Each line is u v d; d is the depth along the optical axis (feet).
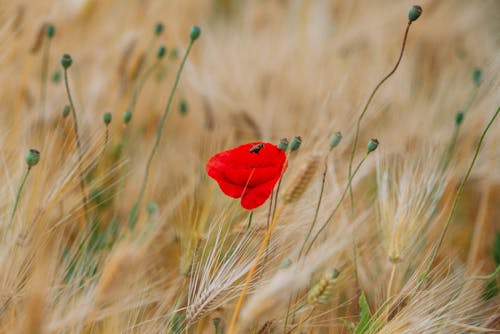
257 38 7.72
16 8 6.12
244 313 4.75
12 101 6.03
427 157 5.40
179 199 5.55
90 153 5.41
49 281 4.99
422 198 5.30
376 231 5.47
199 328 5.08
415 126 6.15
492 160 5.81
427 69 7.75
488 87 5.98
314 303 4.81
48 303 4.91
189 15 8.39
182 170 5.95
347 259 5.33
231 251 5.08
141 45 6.29
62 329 4.89
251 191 4.82
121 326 5.01
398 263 5.21
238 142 6.10
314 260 4.94
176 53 6.45
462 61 7.86
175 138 6.24
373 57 7.95
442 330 5.08
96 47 6.59
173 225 5.53
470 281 5.18
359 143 6.04
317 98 6.39
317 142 5.45
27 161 4.94
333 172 5.40
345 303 5.18
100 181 5.61
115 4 7.10
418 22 8.44
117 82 6.17
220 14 9.01
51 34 5.76
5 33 6.02
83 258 5.20
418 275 5.10
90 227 5.37
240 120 6.21
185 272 5.12
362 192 5.72
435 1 8.50
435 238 5.52
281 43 7.61
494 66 5.98
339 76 6.89
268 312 4.75
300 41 7.60
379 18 8.36
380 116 6.32
